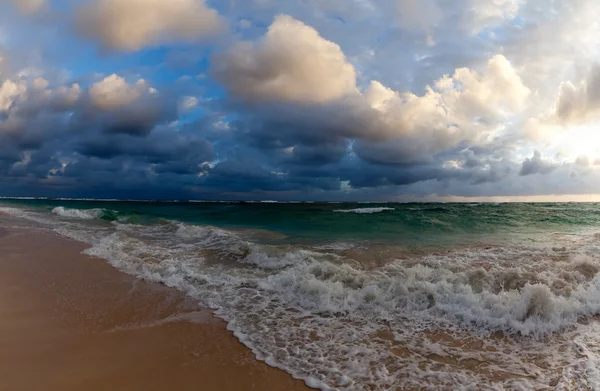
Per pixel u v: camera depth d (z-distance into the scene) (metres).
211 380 3.54
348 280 6.66
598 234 12.74
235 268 8.29
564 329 4.79
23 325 4.81
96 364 3.80
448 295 5.71
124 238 12.34
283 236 12.97
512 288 6.21
